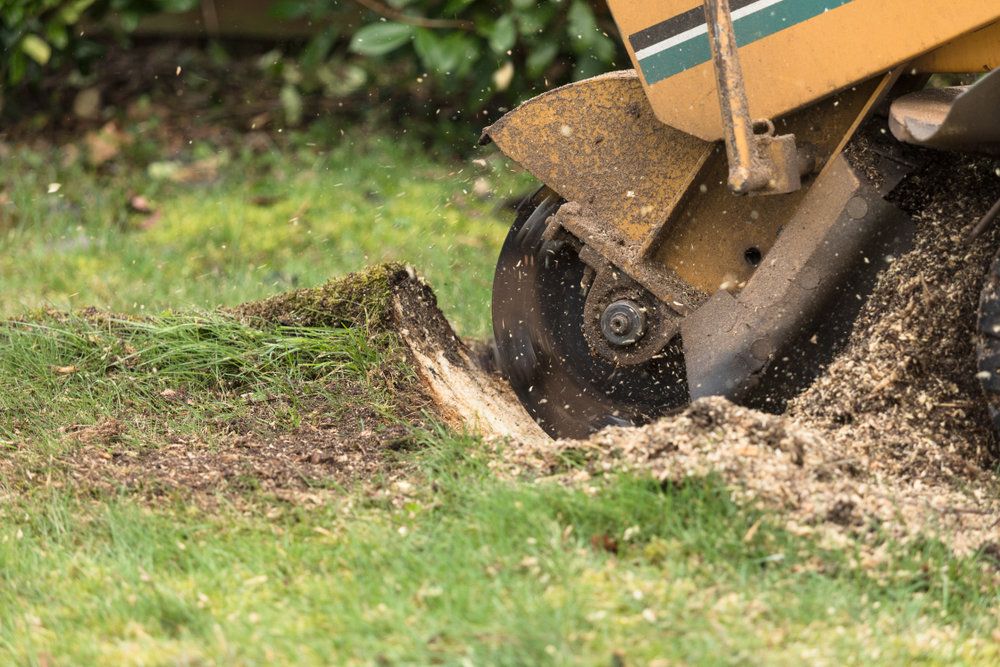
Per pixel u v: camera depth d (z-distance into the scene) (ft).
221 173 51.88
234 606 19.52
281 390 28.58
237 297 39.11
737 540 20.35
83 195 49.96
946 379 24.27
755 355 25.52
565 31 48.75
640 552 20.43
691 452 22.26
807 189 25.70
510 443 25.38
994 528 21.40
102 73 58.90
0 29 50.72
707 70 25.44
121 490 23.98
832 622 18.67
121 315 31.58
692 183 26.40
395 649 17.57
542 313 29.27
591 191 27.48
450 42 47.93
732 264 26.63
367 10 55.57
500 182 50.06
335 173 51.29
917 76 25.46
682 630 17.98
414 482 24.22
